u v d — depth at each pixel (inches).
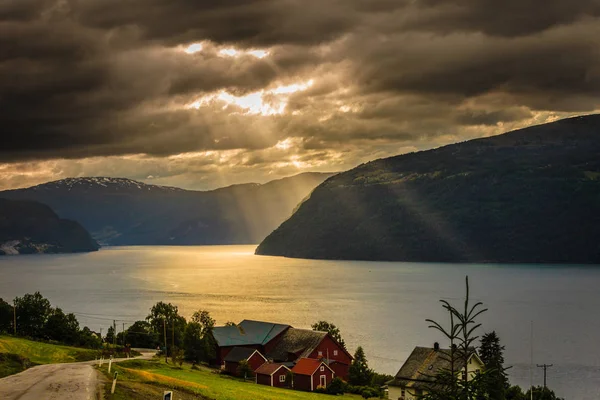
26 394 1813.5
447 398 1181.7
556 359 5757.9
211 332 4827.8
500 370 1220.5
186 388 2271.2
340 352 4662.9
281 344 4776.1
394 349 6279.5
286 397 2805.1
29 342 4215.1
